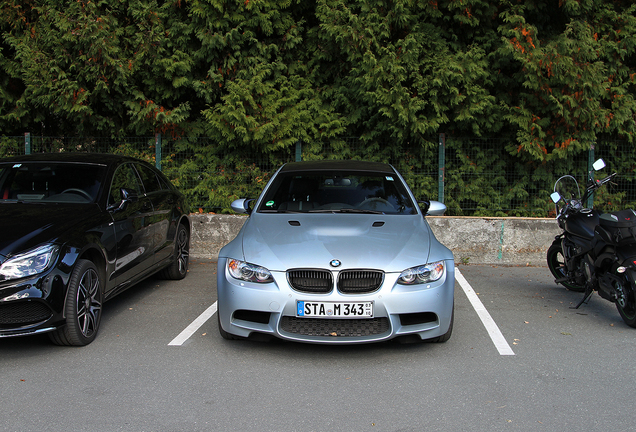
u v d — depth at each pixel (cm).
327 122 870
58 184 470
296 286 362
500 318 486
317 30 878
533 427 275
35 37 834
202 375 343
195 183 870
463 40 862
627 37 823
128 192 474
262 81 874
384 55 771
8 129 929
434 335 377
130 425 273
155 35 802
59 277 366
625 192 883
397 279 363
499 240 785
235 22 838
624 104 810
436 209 501
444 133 835
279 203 482
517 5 781
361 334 362
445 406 300
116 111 867
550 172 854
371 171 530
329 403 303
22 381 329
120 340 412
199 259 789
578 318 488
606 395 316
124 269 471
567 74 740
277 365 362
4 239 363
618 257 463
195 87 830
